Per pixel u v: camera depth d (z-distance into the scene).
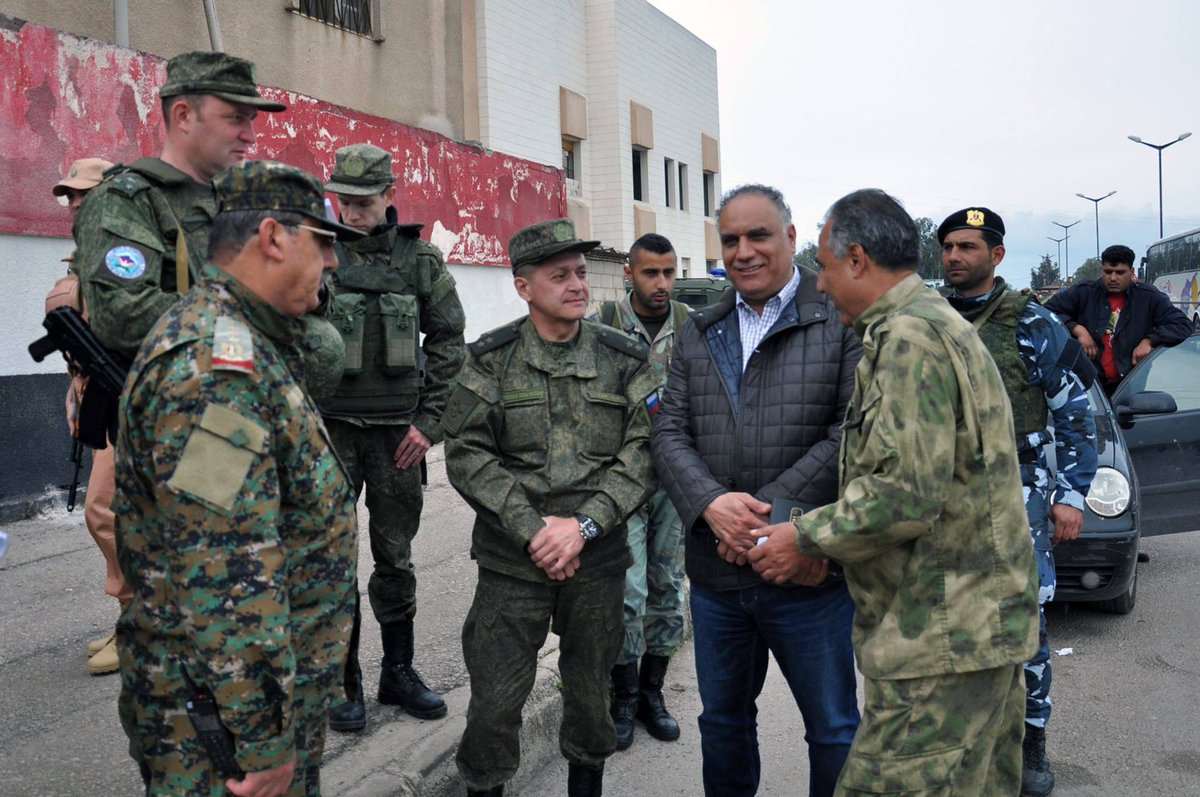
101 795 3.07
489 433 2.98
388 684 3.81
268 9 10.24
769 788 3.68
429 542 6.39
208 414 1.87
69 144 6.99
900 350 2.25
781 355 2.95
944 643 2.23
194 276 2.57
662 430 3.07
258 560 1.89
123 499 2.02
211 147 2.73
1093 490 5.36
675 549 4.18
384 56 12.09
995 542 2.26
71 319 2.49
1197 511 6.29
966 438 2.25
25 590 5.11
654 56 22.67
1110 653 5.11
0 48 6.49
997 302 3.79
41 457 6.79
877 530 2.23
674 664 5.01
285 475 2.04
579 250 2.93
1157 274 26.06
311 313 2.74
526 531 2.84
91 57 7.16
